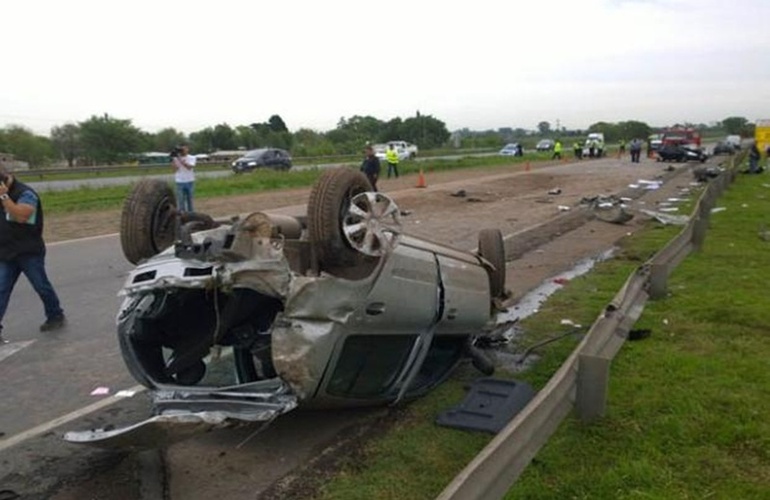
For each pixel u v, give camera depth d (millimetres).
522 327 6996
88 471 4199
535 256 11016
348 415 4883
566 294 8281
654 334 6332
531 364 5945
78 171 39906
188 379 4434
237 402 3992
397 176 33219
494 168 41781
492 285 6449
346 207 4191
